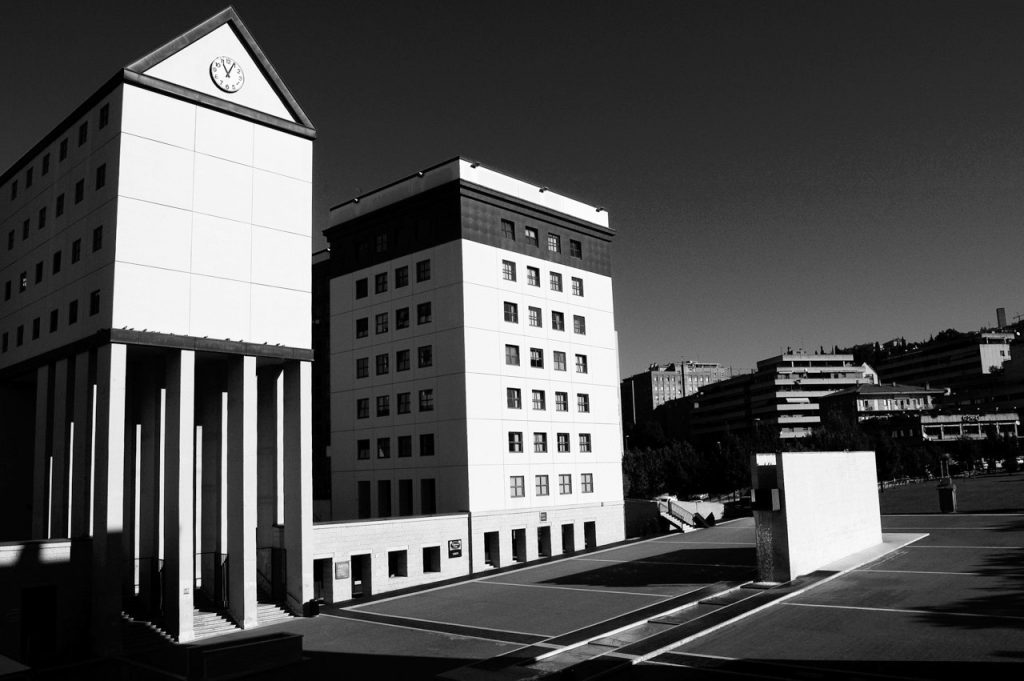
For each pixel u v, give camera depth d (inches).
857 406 6461.6
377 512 2249.0
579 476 2354.8
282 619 1382.9
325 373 2891.2
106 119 1359.5
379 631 1217.4
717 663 875.4
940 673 781.3
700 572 1524.4
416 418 2171.5
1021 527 1760.6
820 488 1438.2
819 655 874.1
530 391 2242.9
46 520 1414.9
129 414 1505.9
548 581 1583.4
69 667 1139.9
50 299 1467.8
